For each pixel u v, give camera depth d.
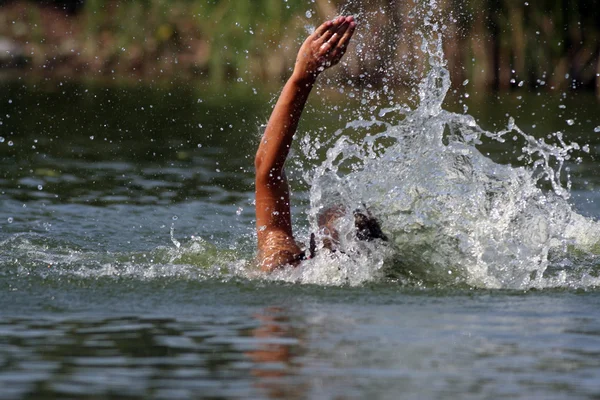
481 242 15.95
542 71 50.06
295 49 54.66
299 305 13.83
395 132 17.53
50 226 20.94
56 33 67.00
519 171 16.84
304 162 30.70
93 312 13.33
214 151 34.88
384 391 9.73
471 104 45.12
